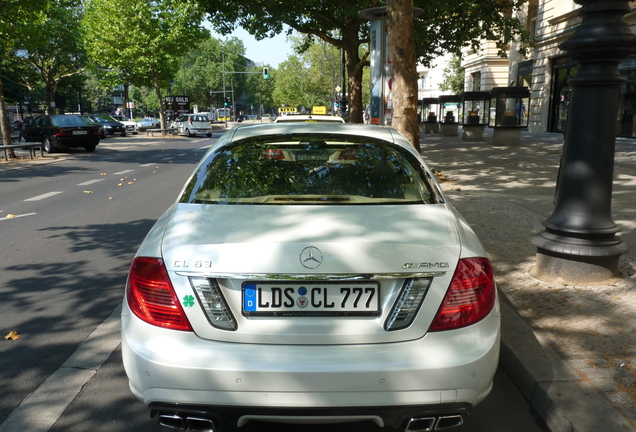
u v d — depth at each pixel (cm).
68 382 335
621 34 419
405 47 1123
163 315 233
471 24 2344
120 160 1955
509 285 470
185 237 249
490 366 235
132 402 312
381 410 225
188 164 1798
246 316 232
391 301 232
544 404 292
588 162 449
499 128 2145
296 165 330
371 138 367
